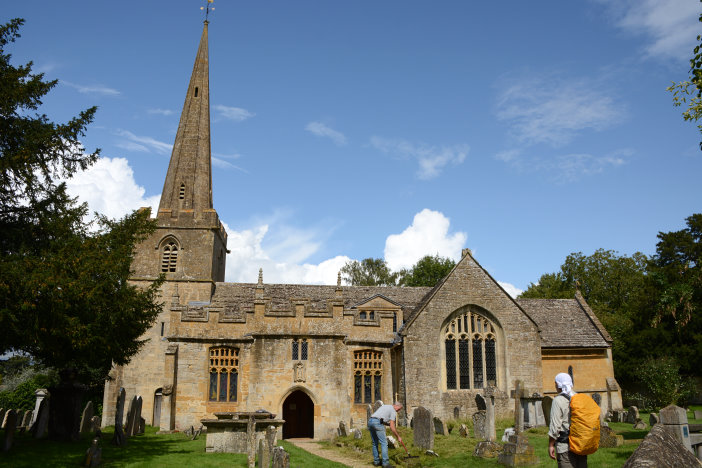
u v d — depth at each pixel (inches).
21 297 717.9
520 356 1453.0
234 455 856.9
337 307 1409.9
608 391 1612.9
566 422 391.5
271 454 713.0
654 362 1707.7
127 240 998.4
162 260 1726.1
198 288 1699.1
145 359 1608.0
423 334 1398.9
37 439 935.0
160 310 1077.1
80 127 898.7
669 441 340.2
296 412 1461.6
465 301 1456.7
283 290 1745.8
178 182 1819.6
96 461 728.3
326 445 1184.2
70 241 823.7
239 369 1358.3
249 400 1326.3
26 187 856.9
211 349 1368.1
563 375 408.5
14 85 811.4
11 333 765.3
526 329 1475.1
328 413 1337.4
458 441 970.7
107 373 1606.8
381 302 1632.6
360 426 1386.6
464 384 1423.5
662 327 1929.1
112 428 1475.1
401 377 1387.8
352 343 1424.7
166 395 1312.7
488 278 1491.1
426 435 895.7
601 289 2783.0
